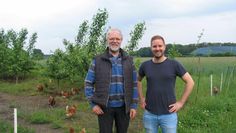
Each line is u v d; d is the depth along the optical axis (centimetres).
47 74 1747
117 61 649
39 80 2020
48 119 1146
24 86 1881
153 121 651
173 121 644
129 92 654
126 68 652
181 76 639
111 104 648
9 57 2123
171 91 640
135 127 1065
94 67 652
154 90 641
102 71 643
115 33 641
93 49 1716
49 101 1385
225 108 1227
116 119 667
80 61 1608
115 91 647
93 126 1090
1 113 1277
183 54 2634
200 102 1294
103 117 656
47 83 1883
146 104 657
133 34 1823
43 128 1071
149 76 645
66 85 1823
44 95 1652
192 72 2572
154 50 635
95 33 1830
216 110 1203
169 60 645
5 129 1021
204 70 2936
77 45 1811
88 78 654
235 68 2391
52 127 1077
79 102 1465
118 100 651
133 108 664
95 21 1844
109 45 646
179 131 959
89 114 1247
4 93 1752
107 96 641
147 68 651
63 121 1148
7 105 1433
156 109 643
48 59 1745
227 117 1093
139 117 1160
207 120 1066
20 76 2278
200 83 1912
